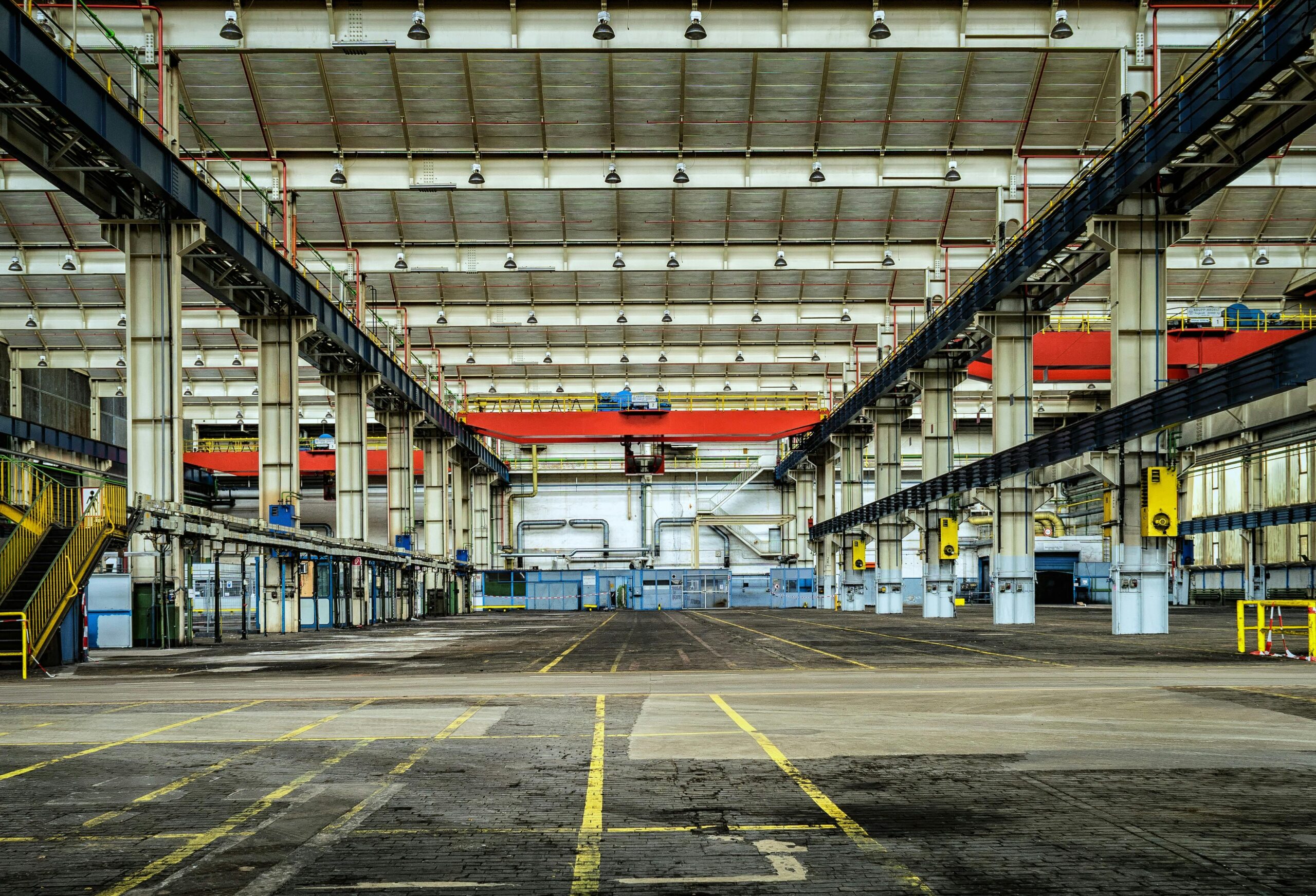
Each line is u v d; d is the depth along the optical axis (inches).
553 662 960.3
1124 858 268.8
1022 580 1827.0
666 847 281.7
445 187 1953.7
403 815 321.1
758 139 1958.7
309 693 684.1
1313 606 896.9
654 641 1346.0
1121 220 1405.0
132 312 1331.2
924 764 396.8
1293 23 984.9
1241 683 677.3
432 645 1326.3
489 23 1657.2
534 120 1925.4
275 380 1759.4
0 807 337.4
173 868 264.7
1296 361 970.1
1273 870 257.6
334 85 1857.8
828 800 336.5
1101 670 788.6
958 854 272.8
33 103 1085.1
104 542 1040.2
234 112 1879.9
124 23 1633.9
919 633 1496.1
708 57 1846.7
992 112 1907.0
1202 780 366.0
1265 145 1219.2
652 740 457.7
